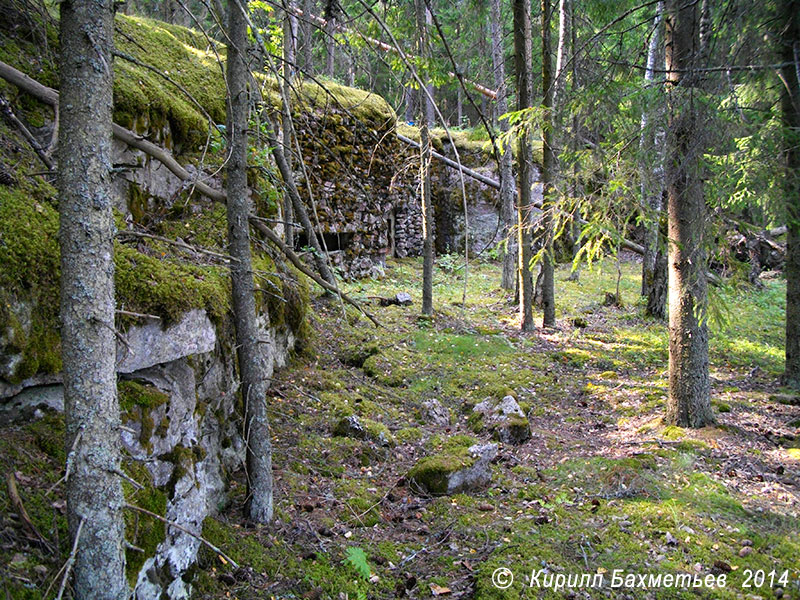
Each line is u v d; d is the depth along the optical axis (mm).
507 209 13055
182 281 3484
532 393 7617
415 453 5453
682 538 4023
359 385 6918
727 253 5652
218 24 2967
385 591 3400
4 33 3896
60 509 2408
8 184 3010
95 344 2049
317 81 3365
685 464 5223
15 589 1998
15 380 2545
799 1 4453
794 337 7906
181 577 2932
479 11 12492
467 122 22219
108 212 2102
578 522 4281
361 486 4633
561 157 6406
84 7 1994
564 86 6254
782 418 6504
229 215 3547
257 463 3697
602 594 3434
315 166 11211
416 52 3463
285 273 5770
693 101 4820
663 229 5820
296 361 6918
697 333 6078
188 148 5328
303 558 3545
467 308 12219
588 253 5859
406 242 17859
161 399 3043
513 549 3854
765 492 4762
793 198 5129
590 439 6184
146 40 6285
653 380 8156
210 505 3693
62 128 2020
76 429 2023
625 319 12023
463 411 6781
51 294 2779
